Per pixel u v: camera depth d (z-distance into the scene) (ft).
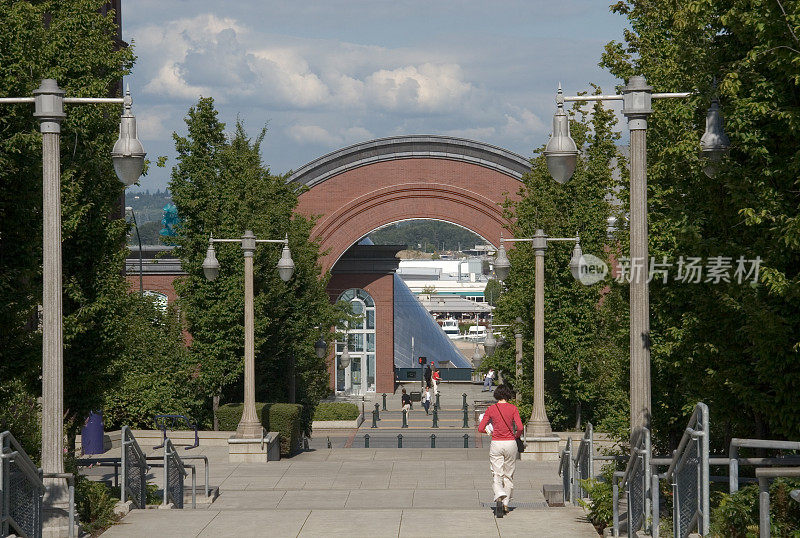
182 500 120.16
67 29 123.13
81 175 119.14
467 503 123.85
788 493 67.41
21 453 70.90
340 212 390.83
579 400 223.51
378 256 481.05
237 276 212.02
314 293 272.92
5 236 94.02
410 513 91.97
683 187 96.07
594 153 219.82
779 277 74.43
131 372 202.28
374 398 467.11
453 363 627.05
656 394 122.52
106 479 136.56
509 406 93.09
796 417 79.10
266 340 220.43
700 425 67.26
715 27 84.48
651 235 112.98
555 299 222.28
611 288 141.49
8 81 91.81
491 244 390.42
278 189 264.11
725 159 80.94
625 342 138.41
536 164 238.07
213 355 211.82
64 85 120.26
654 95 80.59
